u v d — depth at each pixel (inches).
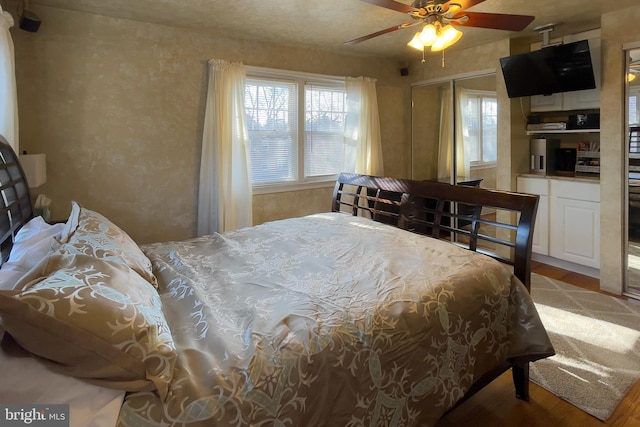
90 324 39.7
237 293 66.4
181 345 49.2
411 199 108.0
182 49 138.7
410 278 70.1
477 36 156.4
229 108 145.6
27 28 108.5
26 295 38.3
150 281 67.7
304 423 46.4
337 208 137.2
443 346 62.1
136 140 133.3
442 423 75.4
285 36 148.1
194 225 148.1
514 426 74.4
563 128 158.6
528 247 78.2
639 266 132.5
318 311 57.6
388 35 149.9
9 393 36.8
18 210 84.6
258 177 163.3
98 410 38.4
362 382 52.2
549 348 71.3
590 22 138.3
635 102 126.6
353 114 182.7
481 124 175.8
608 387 84.4
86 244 60.9
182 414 39.8
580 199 151.0
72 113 122.1
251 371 44.9
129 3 114.2
